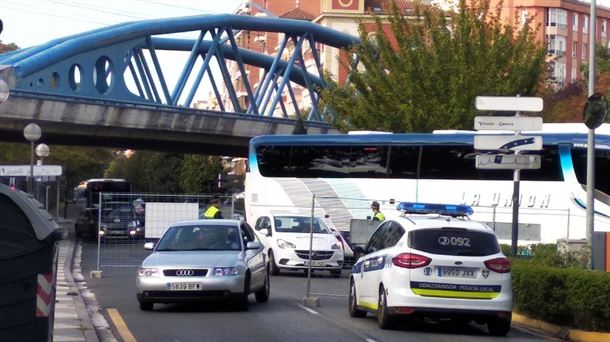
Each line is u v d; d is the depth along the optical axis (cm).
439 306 1706
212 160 8400
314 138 3872
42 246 1032
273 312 2053
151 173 8881
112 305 2169
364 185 3759
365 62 4675
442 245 1731
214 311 2053
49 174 3044
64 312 1956
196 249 2100
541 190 3472
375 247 1927
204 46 7325
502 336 1775
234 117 5959
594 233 2292
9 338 1019
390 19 4616
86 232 5616
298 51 6669
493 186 3556
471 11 4525
